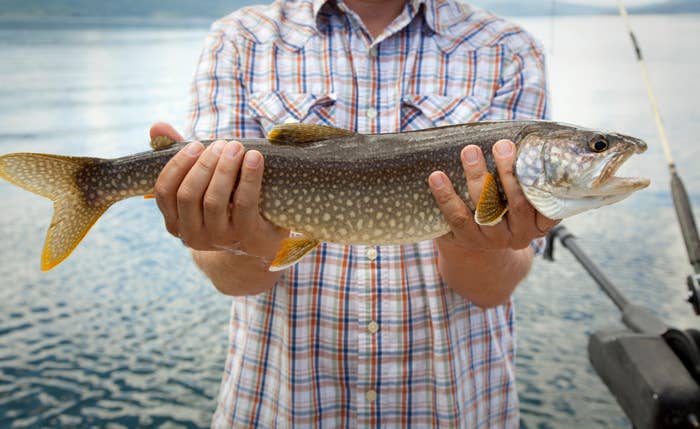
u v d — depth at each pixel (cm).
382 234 76
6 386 133
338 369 85
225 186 69
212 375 140
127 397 132
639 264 177
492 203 69
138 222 212
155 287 174
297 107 86
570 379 141
